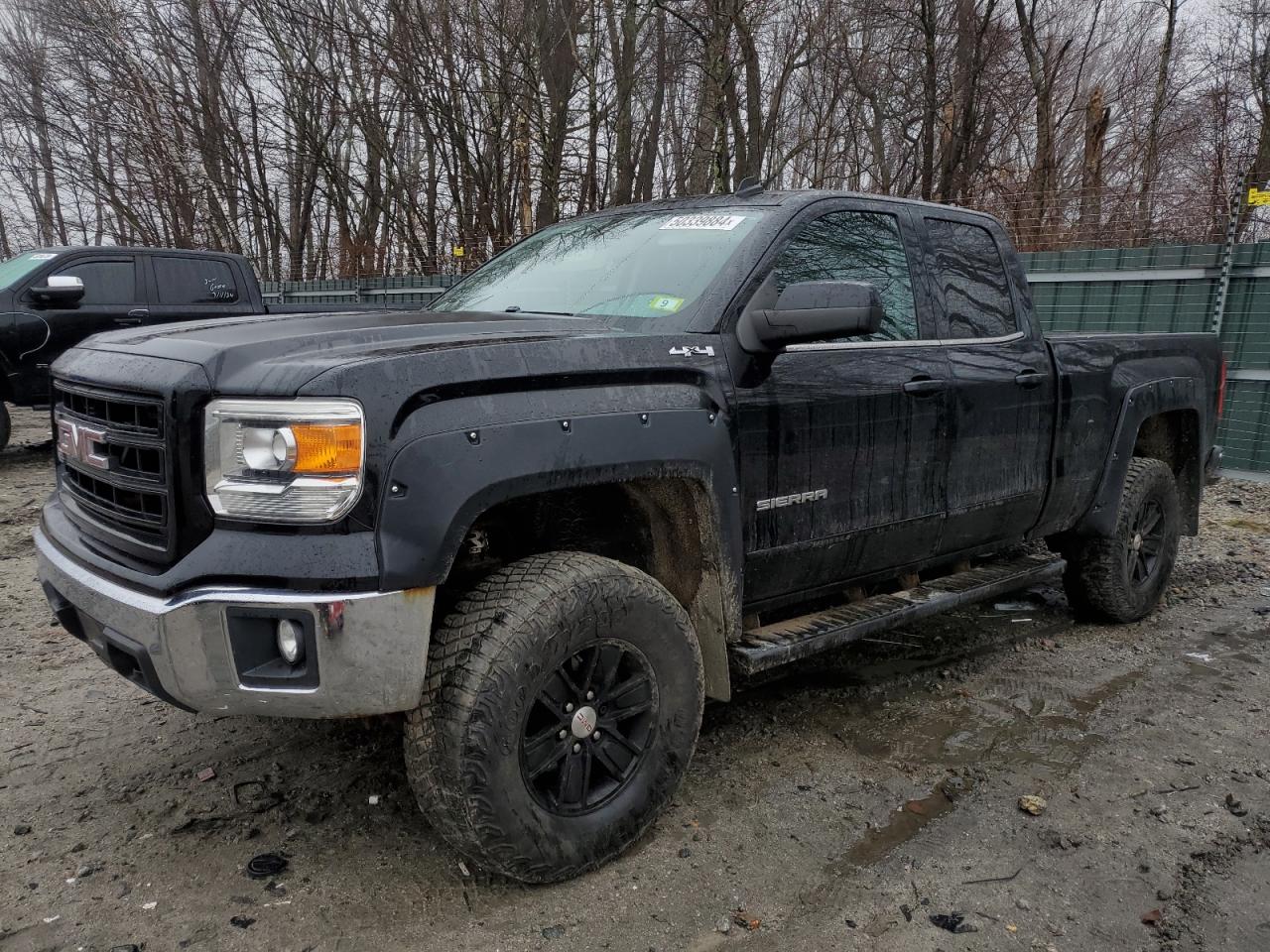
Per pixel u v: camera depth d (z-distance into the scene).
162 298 9.45
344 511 2.08
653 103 16.61
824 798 3.00
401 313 3.15
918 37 16.58
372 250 19.47
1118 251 9.31
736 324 2.91
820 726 3.54
